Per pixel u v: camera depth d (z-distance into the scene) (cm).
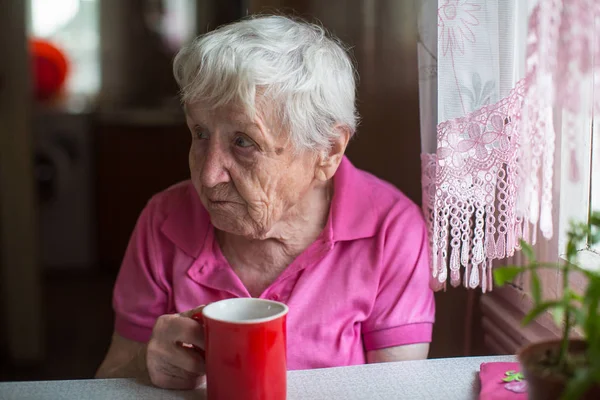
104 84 441
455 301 144
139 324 116
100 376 112
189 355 87
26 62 254
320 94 100
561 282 105
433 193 109
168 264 117
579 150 87
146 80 445
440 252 105
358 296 111
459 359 94
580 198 101
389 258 112
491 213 102
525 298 118
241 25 102
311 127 101
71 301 338
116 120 366
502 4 98
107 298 342
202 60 96
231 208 101
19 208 264
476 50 99
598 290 57
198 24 442
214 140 98
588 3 82
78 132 368
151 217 120
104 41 436
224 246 115
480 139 100
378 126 177
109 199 375
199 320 89
